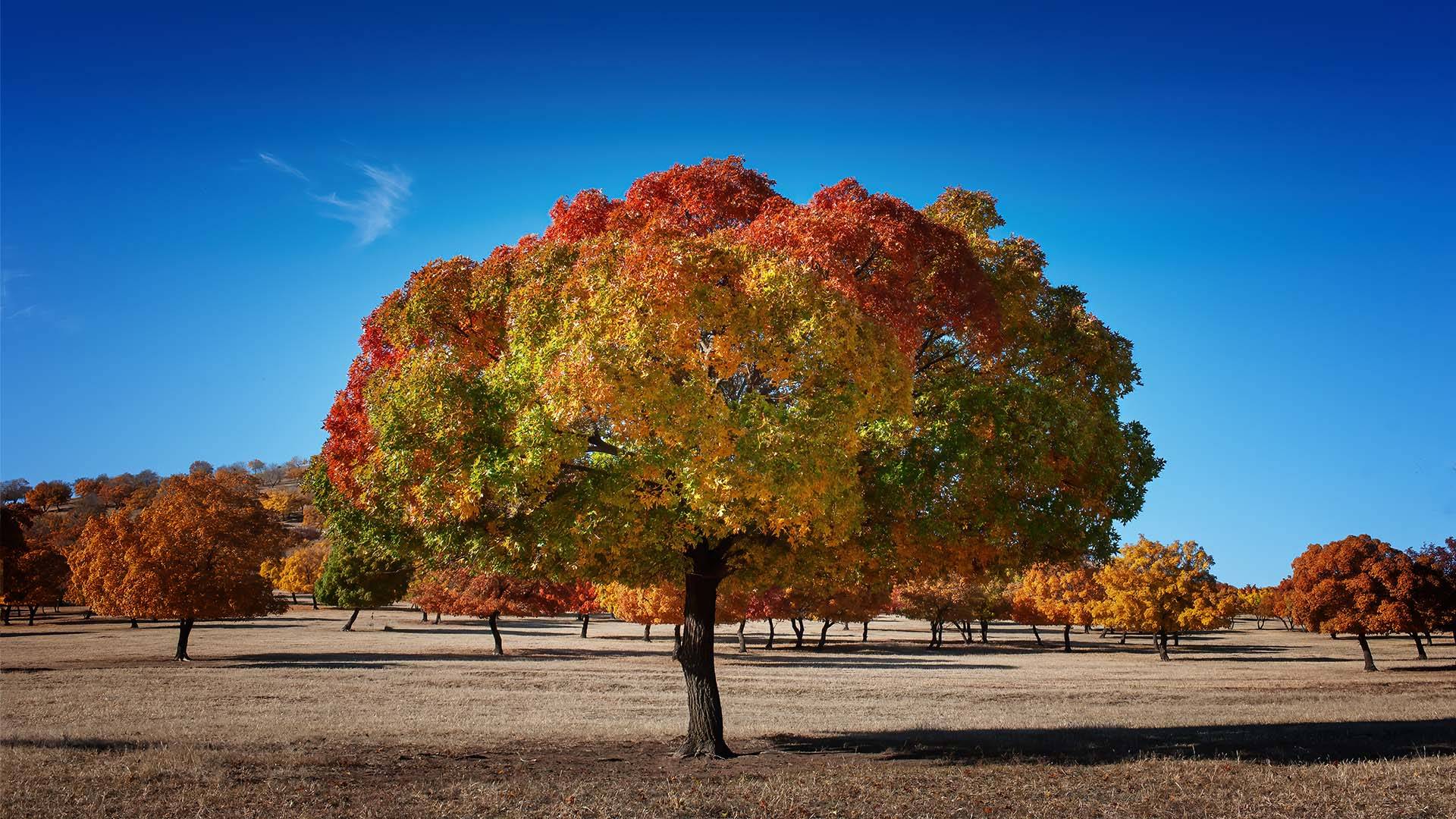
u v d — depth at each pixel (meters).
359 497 16.03
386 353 16.61
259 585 48.53
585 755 16.33
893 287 14.52
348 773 13.44
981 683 42.47
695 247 13.41
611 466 13.96
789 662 60.06
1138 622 65.75
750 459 12.29
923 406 15.16
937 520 14.78
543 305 14.23
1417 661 63.06
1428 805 11.01
